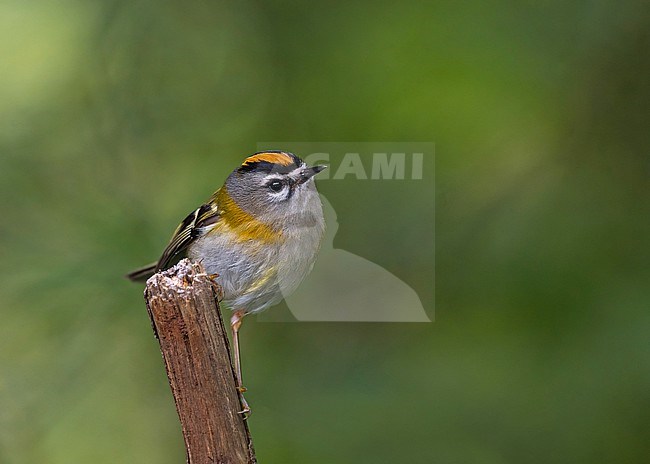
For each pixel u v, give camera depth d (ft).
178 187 40.98
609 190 36.11
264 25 41.86
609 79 36.78
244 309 27.94
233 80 42.22
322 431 34.86
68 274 36.55
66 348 38.55
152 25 42.88
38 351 38.93
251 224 26.99
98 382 39.86
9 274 36.94
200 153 41.60
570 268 34.96
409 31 39.17
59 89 43.19
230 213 27.45
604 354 33.88
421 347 37.14
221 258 27.30
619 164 36.68
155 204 40.29
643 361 33.35
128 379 41.16
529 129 38.04
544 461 33.76
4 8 43.86
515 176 37.96
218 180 40.42
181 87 42.57
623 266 34.78
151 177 41.34
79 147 41.91
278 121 40.63
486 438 34.30
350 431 34.65
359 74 39.68
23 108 42.75
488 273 36.40
